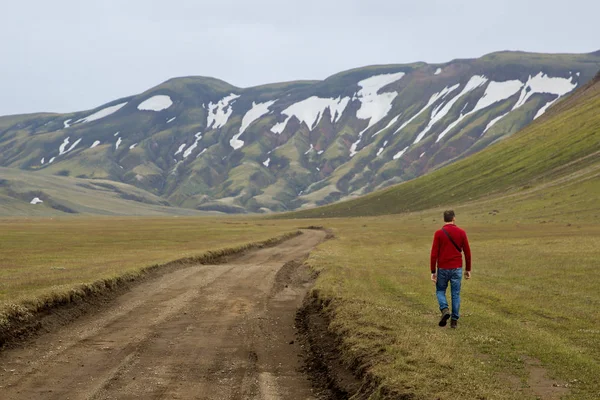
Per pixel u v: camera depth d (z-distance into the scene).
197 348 14.49
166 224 155.62
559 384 10.20
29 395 10.54
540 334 14.28
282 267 35.81
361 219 178.62
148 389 11.04
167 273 31.42
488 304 19.64
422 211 175.25
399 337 12.96
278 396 10.86
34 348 14.25
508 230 80.81
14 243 66.81
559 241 51.81
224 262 43.66
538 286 24.31
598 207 100.56
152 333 16.14
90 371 12.22
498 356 12.11
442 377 10.21
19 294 19.00
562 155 164.25
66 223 171.75
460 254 14.96
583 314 17.58
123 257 40.31
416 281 26.33
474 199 164.25
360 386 10.78
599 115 181.12
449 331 14.48
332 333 15.07
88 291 21.17
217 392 10.97
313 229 118.56
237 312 19.78
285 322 18.28
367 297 19.80
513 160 188.88
